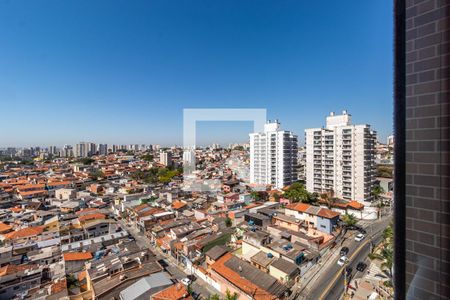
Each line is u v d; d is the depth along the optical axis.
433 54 2.07
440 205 2.02
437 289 2.03
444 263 1.99
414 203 2.20
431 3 2.10
